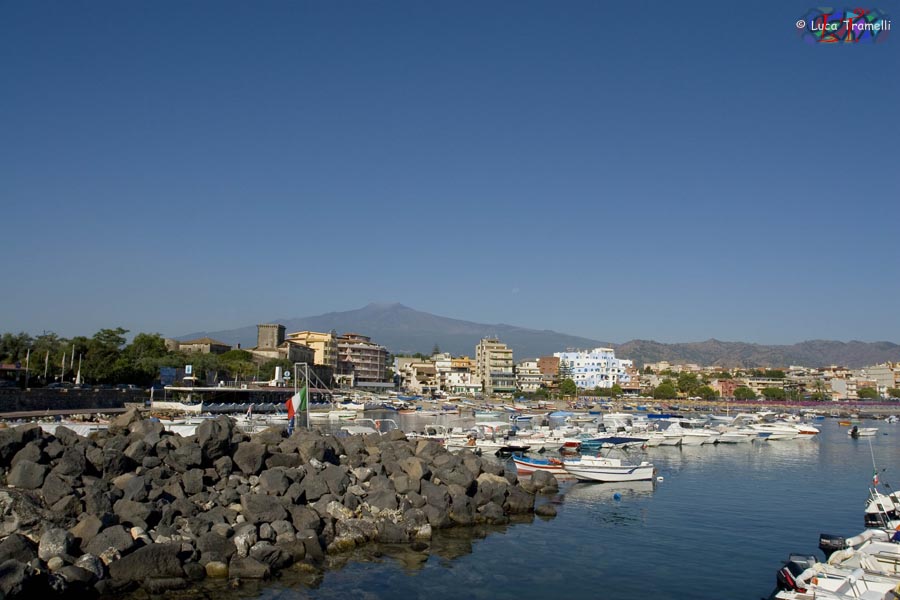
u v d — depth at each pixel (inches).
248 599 1074.1
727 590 1200.2
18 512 1145.4
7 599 925.8
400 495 1633.9
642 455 3398.1
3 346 5856.3
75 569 1041.5
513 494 1819.6
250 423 3489.2
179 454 1533.0
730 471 2768.2
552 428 4151.1
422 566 1286.9
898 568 1082.7
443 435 3211.1
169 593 1080.2
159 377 6087.6
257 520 1331.2
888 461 3184.1
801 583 1050.1
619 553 1423.5
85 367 5369.1
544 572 1282.0
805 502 2037.4
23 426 1535.4
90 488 1267.2
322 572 1224.8
